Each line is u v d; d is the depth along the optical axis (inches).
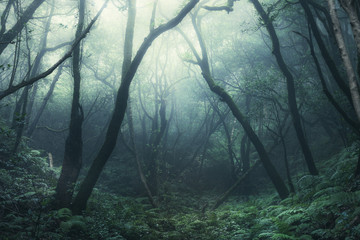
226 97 424.5
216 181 649.0
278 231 255.6
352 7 175.2
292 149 666.8
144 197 509.7
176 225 358.6
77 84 364.5
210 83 438.6
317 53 559.2
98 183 591.8
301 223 265.4
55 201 333.7
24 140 518.3
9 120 645.9
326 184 315.9
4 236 231.9
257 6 396.2
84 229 286.4
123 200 456.1
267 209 343.3
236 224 330.3
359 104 170.7
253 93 507.5
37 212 292.8
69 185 344.2
